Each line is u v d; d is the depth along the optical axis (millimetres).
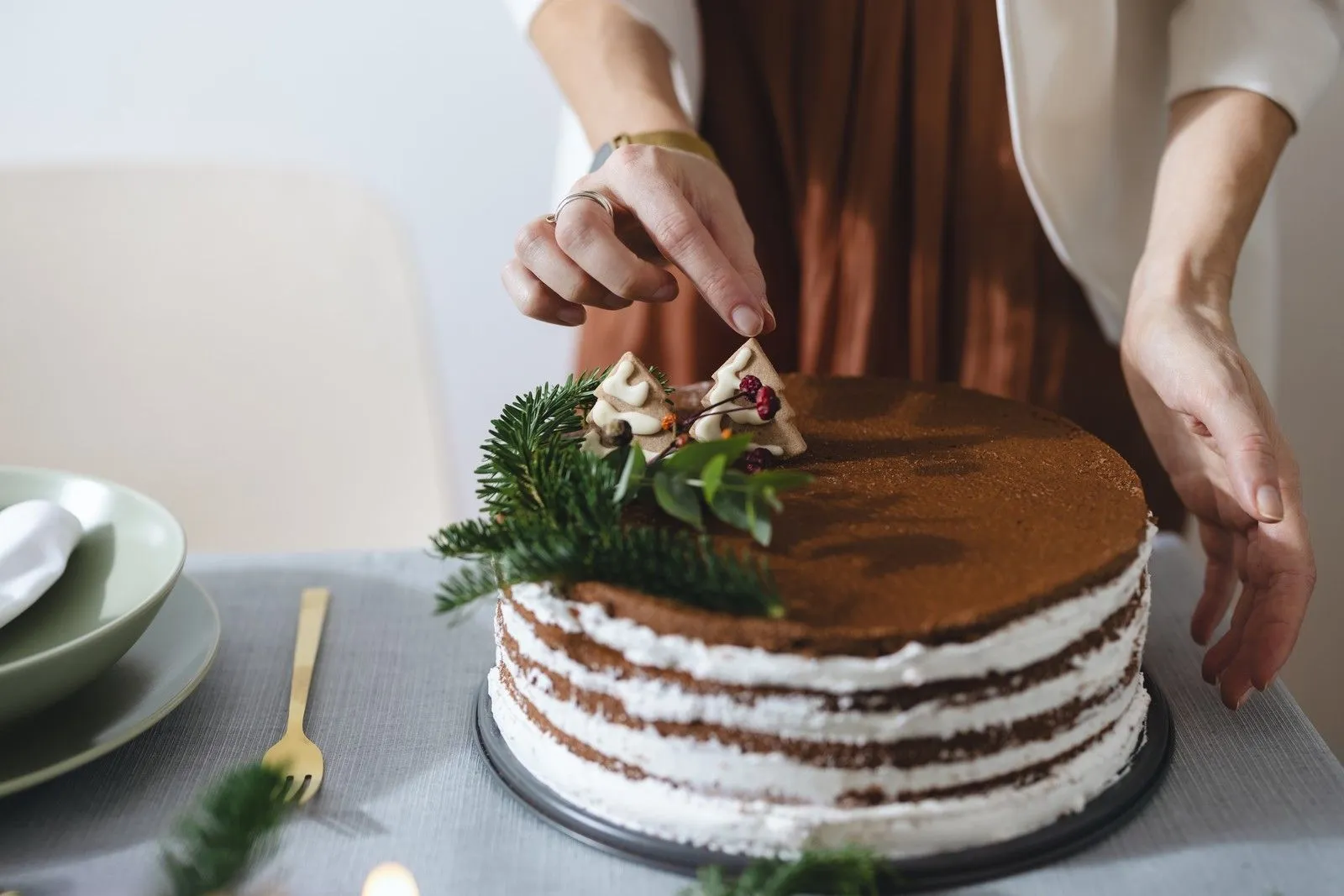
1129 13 870
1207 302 771
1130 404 958
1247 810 645
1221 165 818
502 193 1353
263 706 715
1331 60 862
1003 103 895
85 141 1332
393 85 1312
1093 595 619
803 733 599
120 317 1118
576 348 1044
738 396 708
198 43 1297
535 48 931
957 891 604
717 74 936
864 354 943
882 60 895
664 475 629
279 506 1155
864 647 586
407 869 617
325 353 1143
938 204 917
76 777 667
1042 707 616
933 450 722
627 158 758
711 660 595
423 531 1162
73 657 639
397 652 757
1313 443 1161
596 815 636
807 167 929
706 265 725
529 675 652
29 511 721
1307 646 1185
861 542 639
